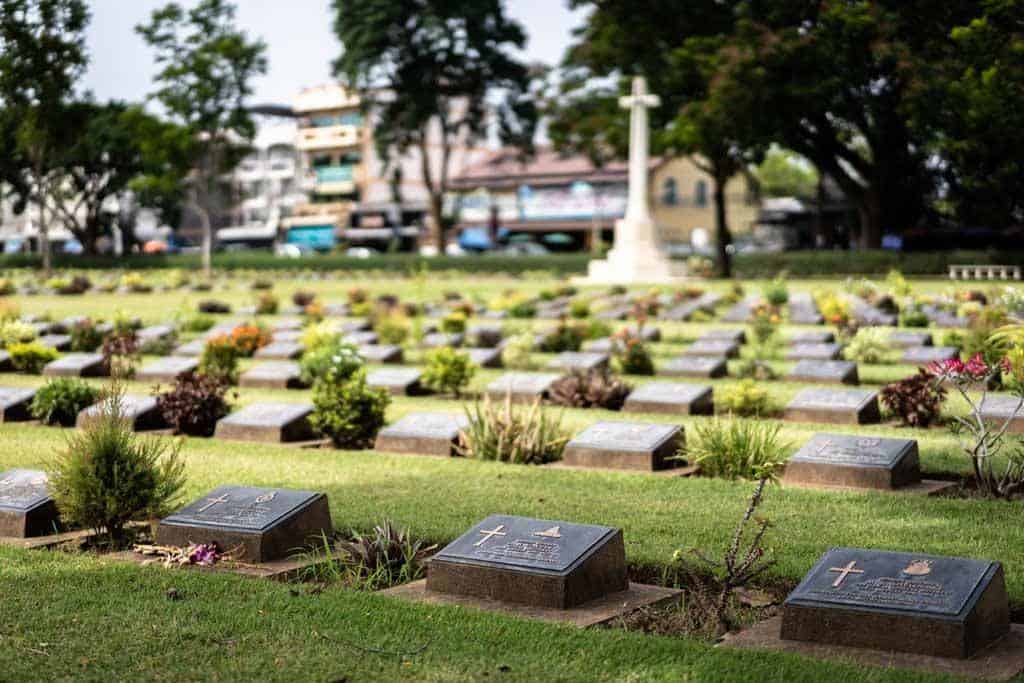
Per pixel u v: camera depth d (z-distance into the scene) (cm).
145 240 10138
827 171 5531
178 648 605
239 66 6141
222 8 6069
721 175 5269
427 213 9144
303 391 1814
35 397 1541
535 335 2430
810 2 4706
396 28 6856
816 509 948
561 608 667
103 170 7344
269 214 9906
